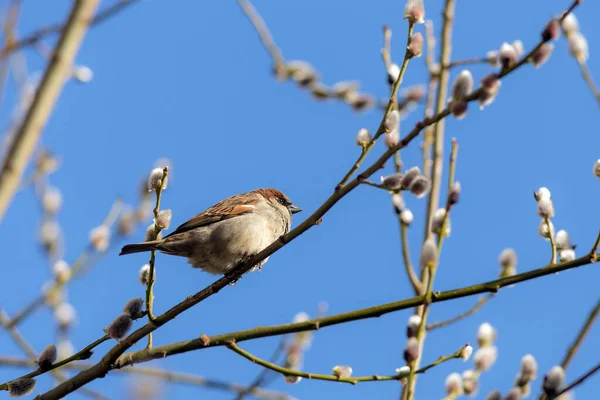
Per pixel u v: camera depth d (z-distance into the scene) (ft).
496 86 25.17
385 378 28.68
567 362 27.25
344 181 28.71
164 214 29.45
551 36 24.56
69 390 29.86
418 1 28.76
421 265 27.14
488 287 27.25
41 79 32.19
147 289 29.68
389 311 27.96
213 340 29.76
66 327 37.93
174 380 36.47
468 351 27.55
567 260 28.07
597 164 28.99
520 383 25.49
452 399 26.99
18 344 36.52
